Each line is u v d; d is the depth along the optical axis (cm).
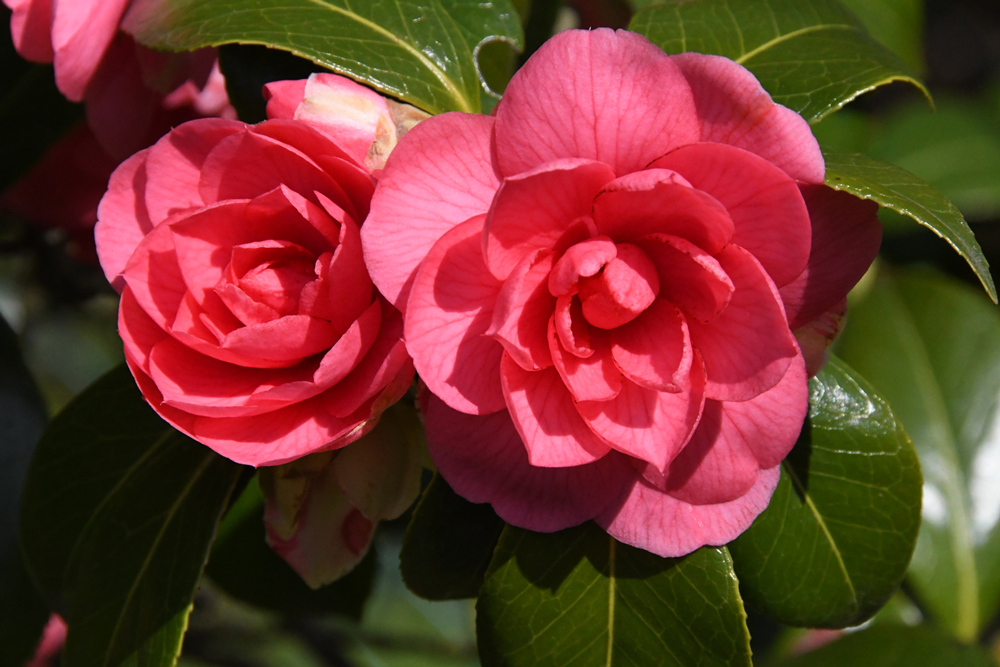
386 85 45
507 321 40
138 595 45
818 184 41
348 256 41
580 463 41
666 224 41
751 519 42
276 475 44
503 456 42
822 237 42
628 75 40
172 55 48
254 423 42
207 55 49
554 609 44
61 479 48
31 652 52
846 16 48
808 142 40
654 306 41
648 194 40
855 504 46
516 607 44
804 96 46
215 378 42
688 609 43
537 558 44
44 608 52
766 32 47
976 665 52
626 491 42
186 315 42
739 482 42
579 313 42
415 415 43
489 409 41
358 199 42
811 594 45
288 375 42
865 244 42
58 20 45
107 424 48
